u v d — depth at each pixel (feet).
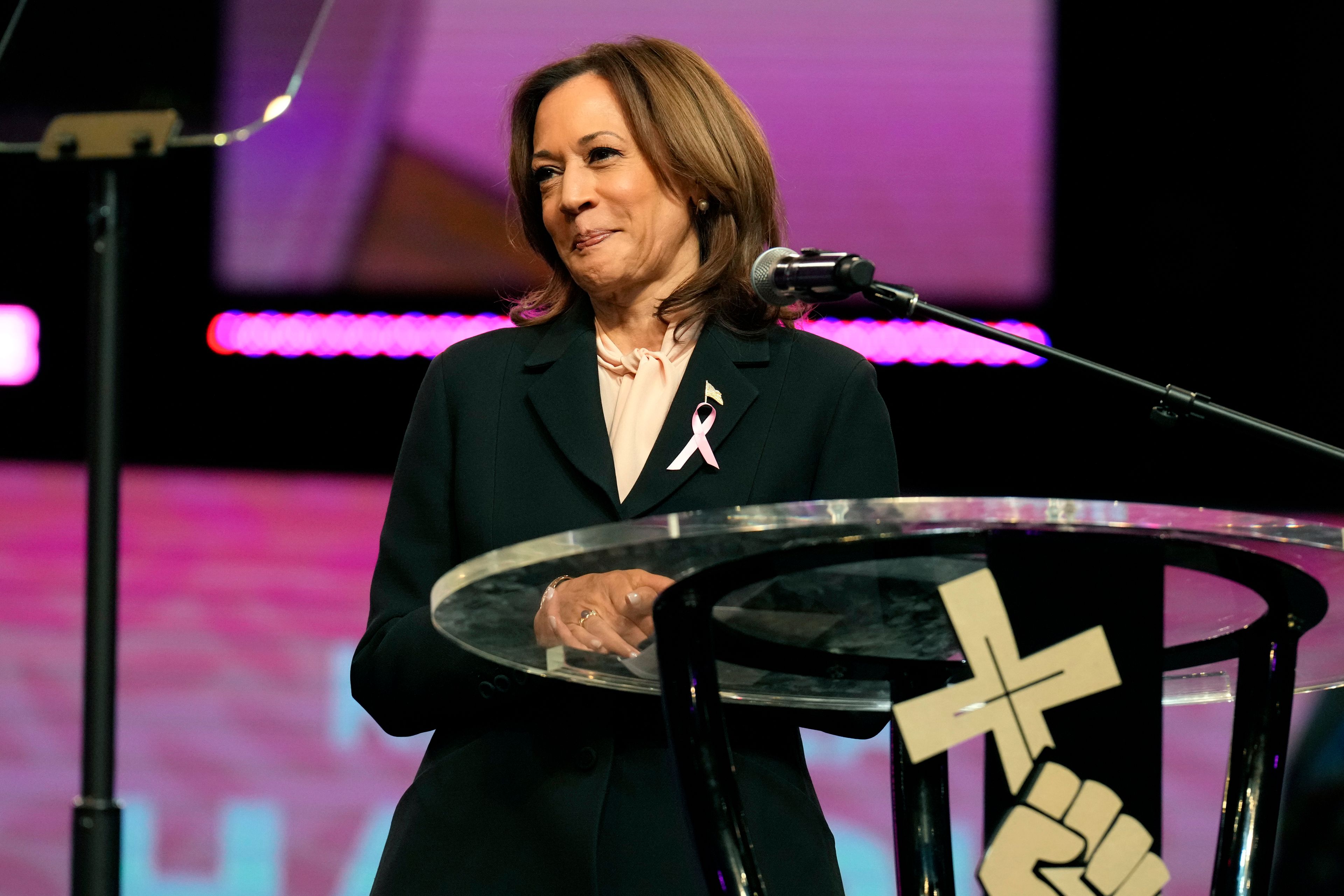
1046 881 11.62
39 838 49.62
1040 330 70.03
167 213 73.87
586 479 18.63
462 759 18.17
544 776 17.66
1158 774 11.68
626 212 19.67
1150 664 11.71
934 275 68.95
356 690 19.12
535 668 15.57
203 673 58.39
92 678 14.61
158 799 50.01
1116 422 72.69
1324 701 25.05
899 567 12.01
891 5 67.77
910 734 11.73
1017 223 68.80
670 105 19.77
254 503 73.87
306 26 15.94
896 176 68.33
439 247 71.61
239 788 50.88
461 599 12.80
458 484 19.27
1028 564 11.79
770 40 67.82
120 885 14.65
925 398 73.00
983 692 11.77
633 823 17.40
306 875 45.88
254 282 73.46
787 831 17.51
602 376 19.98
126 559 67.15
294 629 61.72
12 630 62.28
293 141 71.77
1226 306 69.82
